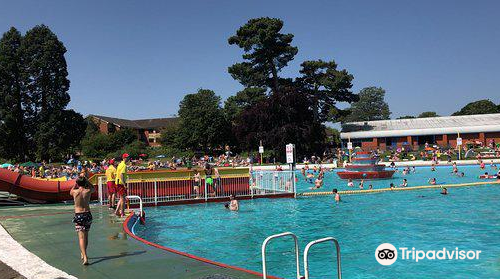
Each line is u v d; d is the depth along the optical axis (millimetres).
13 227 12438
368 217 16188
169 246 11688
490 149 59156
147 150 83062
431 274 8820
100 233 11156
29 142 67562
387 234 12953
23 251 9000
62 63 68250
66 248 9344
